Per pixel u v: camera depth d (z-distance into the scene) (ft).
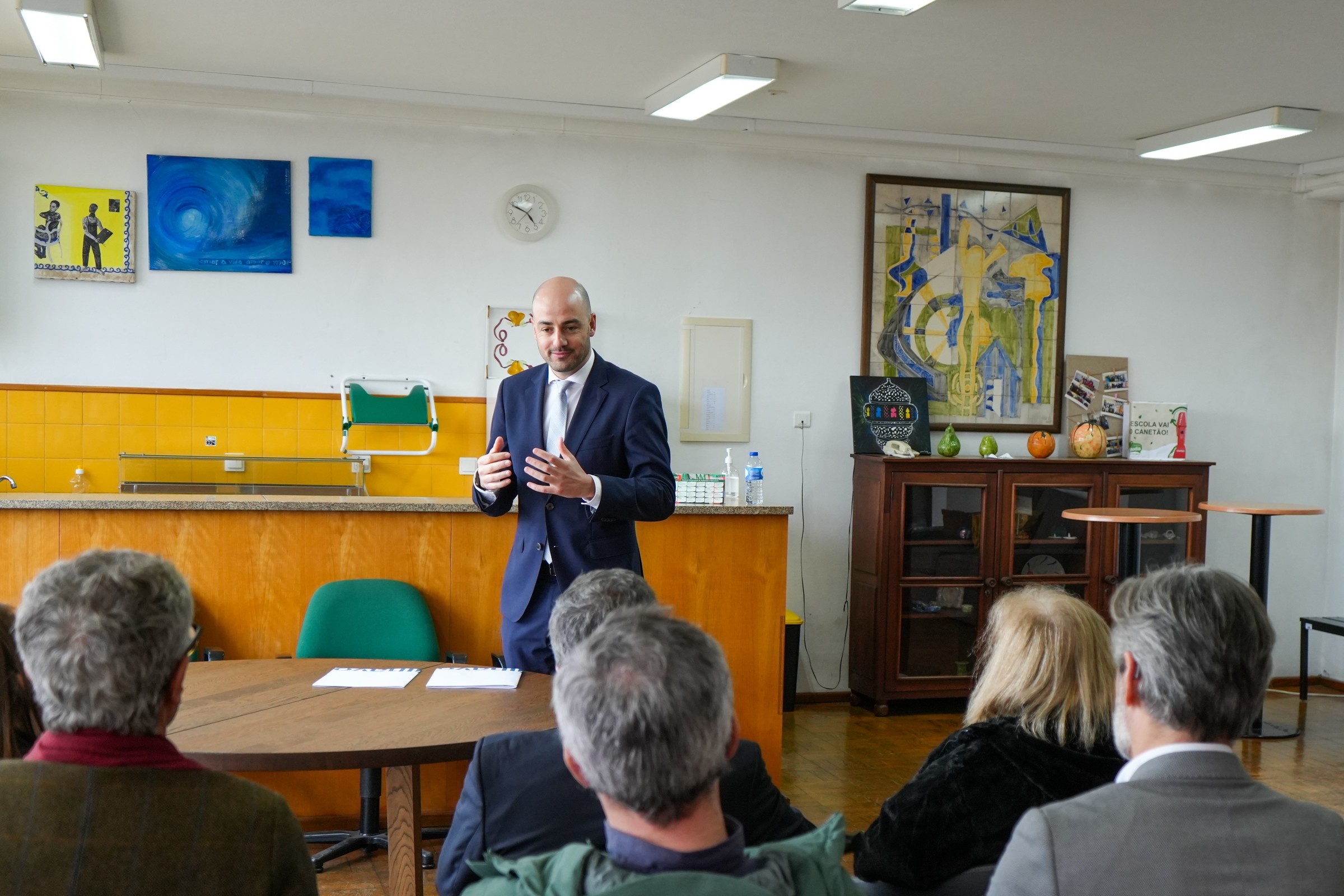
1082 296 20.01
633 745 3.13
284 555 11.72
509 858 5.10
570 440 9.41
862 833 6.00
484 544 12.14
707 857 3.20
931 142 18.31
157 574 3.92
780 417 18.75
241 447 16.99
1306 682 19.44
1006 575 18.16
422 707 7.78
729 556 12.78
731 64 14.39
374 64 15.24
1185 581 3.98
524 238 17.75
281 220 16.99
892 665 17.70
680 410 18.39
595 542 9.16
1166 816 3.75
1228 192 20.62
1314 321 21.15
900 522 17.71
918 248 19.19
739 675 12.83
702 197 18.42
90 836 3.73
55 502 11.13
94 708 3.76
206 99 16.47
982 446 18.70
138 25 13.76
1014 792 5.52
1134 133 17.97
